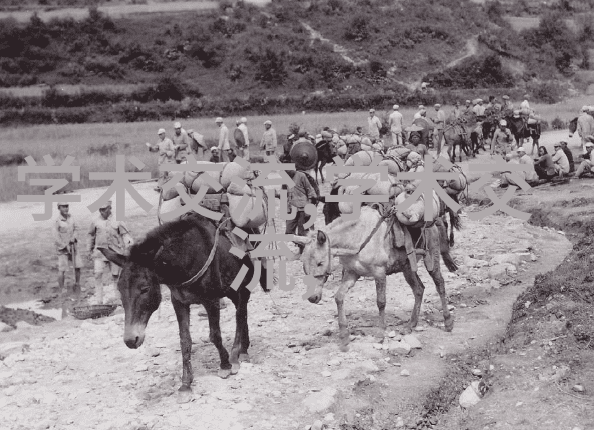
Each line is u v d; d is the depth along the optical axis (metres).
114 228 15.02
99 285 15.16
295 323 12.37
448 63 74.88
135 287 8.38
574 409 8.35
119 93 67.50
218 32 81.69
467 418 8.75
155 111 62.62
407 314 12.49
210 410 8.91
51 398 9.59
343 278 10.93
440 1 87.06
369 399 9.32
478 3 90.50
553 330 10.38
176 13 87.88
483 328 11.63
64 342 12.26
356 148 22.58
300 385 9.63
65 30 83.19
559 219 19.14
